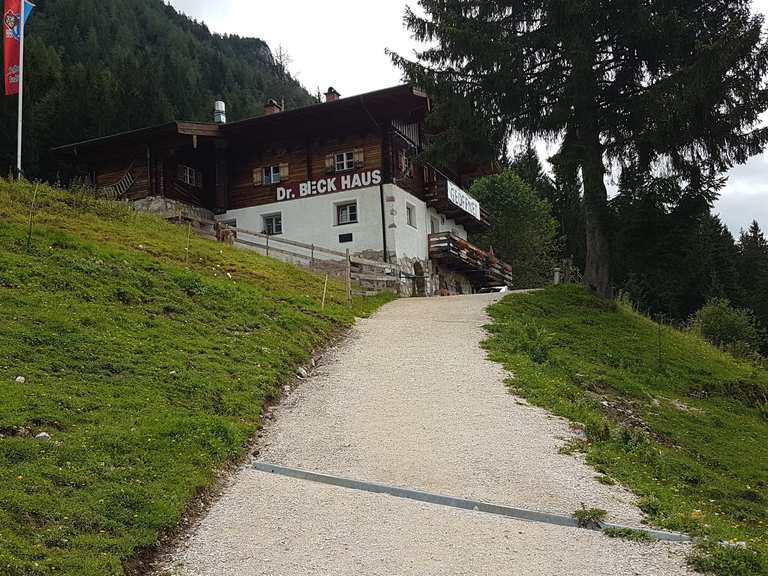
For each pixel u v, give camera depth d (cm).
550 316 2219
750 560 716
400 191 3136
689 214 2291
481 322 1933
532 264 4903
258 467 950
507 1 2392
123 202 2486
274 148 3291
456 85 2427
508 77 2333
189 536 755
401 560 708
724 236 6619
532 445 1041
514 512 825
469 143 2458
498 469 948
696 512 856
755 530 923
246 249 2492
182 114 7119
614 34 2294
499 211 4991
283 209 3228
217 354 1316
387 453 1001
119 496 766
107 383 1064
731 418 1648
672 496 928
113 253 1700
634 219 2255
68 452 827
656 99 2102
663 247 2327
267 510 820
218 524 782
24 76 5184
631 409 1496
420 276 3177
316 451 1008
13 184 2105
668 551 740
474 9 2450
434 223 3569
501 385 1341
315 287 2173
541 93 2369
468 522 801
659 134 2136
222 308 1608
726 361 2186
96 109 5031
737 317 3334
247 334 1485
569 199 6159
